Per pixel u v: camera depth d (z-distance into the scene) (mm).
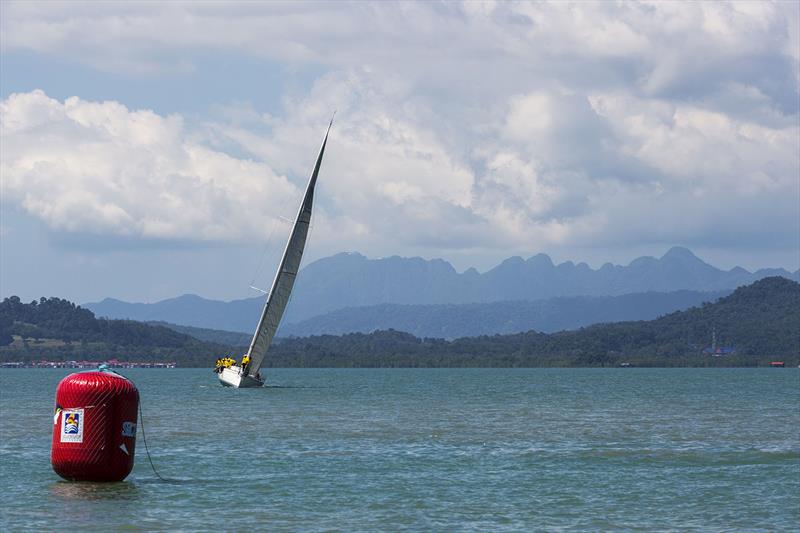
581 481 51156
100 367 46594
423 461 59750
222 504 43312
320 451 65438
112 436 45094
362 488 48250
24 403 133375
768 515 41844
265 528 38562
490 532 38312
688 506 43875
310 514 41438
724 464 58469
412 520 40469
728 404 134500
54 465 45375
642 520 40750
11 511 40688
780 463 58906
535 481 51031
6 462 56219
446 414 108375
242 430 82875
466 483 50188
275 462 58656
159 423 91312
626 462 59562
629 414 109625
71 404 44906
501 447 68750
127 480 49625
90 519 39438
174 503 43219
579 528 39156
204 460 59406
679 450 66750
